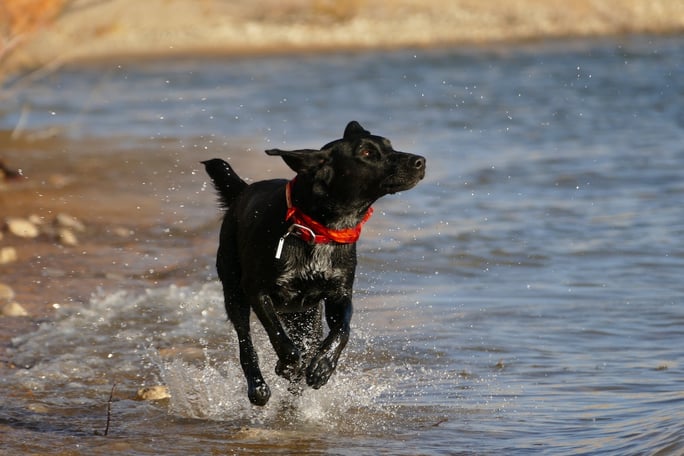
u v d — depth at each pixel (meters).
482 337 10.34
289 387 8.60
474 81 39.03
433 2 60.31
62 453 7.19
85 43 30.17
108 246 14.44
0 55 19.59
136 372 9.36
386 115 30.62
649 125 26.86
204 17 55.88
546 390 8.66
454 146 24.25
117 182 19.17
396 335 10.45
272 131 27.17
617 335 10.29
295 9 58.69
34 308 11.48
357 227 8.28
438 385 8.94
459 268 13.31
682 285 12.17
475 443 7.44
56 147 24.20
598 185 18.88
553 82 37.72
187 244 14.59
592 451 7.02
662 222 15.66
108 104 34.25
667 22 58.06
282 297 8.38
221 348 10.12
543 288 12.28
